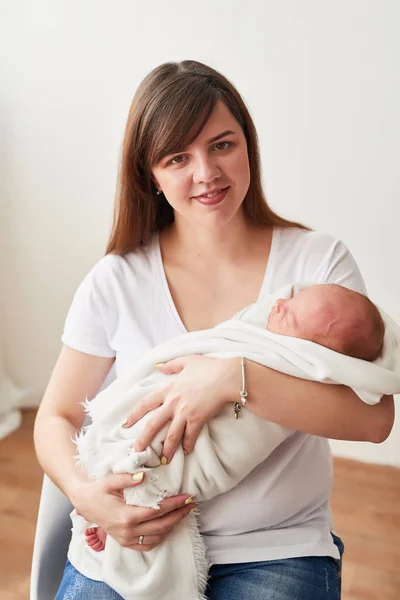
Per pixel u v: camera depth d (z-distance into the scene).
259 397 1.20
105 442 1.27
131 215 1.48
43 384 3.03
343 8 2.26
